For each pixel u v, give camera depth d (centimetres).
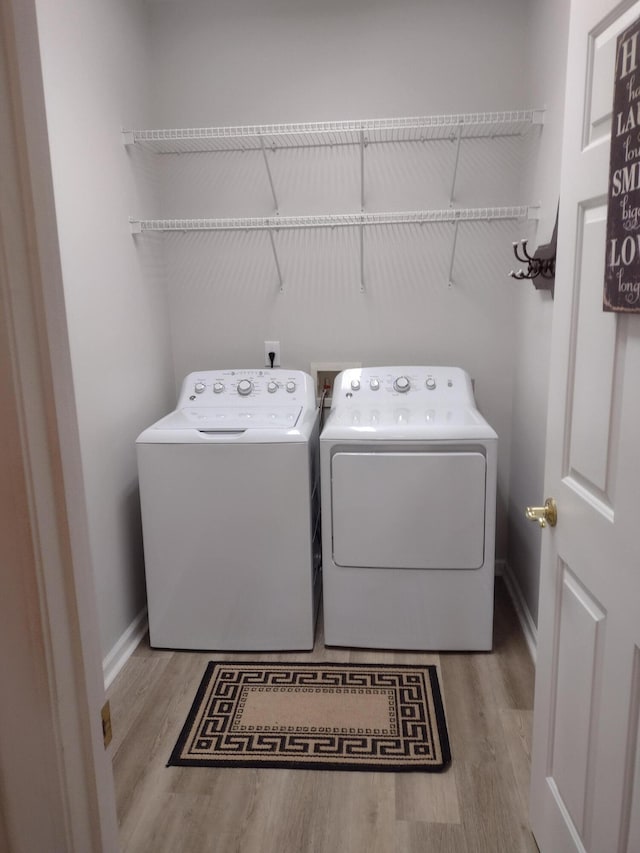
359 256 287
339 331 295
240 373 281
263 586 242
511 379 291
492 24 263
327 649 249
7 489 64
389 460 230
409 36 266
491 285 284
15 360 61
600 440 116
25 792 71
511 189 276
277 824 169
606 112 110
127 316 252
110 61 237
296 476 233
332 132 265
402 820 169
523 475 269
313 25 268
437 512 233
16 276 61
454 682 227
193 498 237
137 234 262
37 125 63
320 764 189
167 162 286
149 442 234
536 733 157
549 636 146
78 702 74
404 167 277
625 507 106
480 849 160
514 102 268
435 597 240
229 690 224
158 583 245
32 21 62
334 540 239
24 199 62
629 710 106
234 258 292
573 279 126
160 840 165
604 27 111
